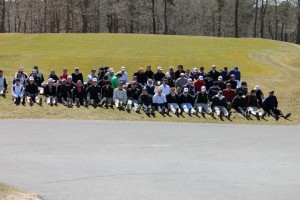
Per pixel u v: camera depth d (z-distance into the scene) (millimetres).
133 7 91000
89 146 16047
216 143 17219
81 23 96062
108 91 24656
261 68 36844
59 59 38125
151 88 25469
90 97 24625
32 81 24312
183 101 24562
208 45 47781
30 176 11992
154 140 17469
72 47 45438
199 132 19578
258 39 54656
